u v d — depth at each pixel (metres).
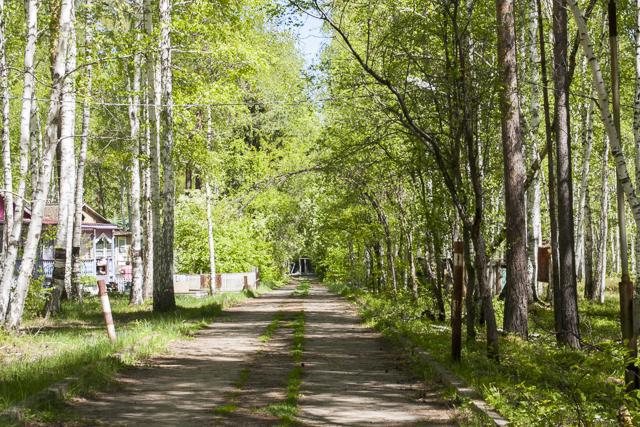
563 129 17.91
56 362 11.99
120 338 15.80
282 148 48.28
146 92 26.53
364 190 29.06
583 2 24.25
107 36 24.33
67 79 21.34
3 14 21.48
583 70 28.83
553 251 17.69
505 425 7.99
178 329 19.50
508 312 17.77
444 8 14.19
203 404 9.88
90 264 46.34
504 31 16.28
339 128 23.56
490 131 18.98
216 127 36.91
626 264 9.24
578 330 17.16
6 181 19.48
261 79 37.41
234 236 48.88
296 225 64.88
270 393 10.80
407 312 24.91
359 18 16.47
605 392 8.48
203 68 29.75
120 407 9.60
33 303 21.64
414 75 16.53
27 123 18.64
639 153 16.72
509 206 17.69
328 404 10.05
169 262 26.30
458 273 13.38
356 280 53.19
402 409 9.73
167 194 26.44
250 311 29.88
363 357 15.19
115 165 51.41
